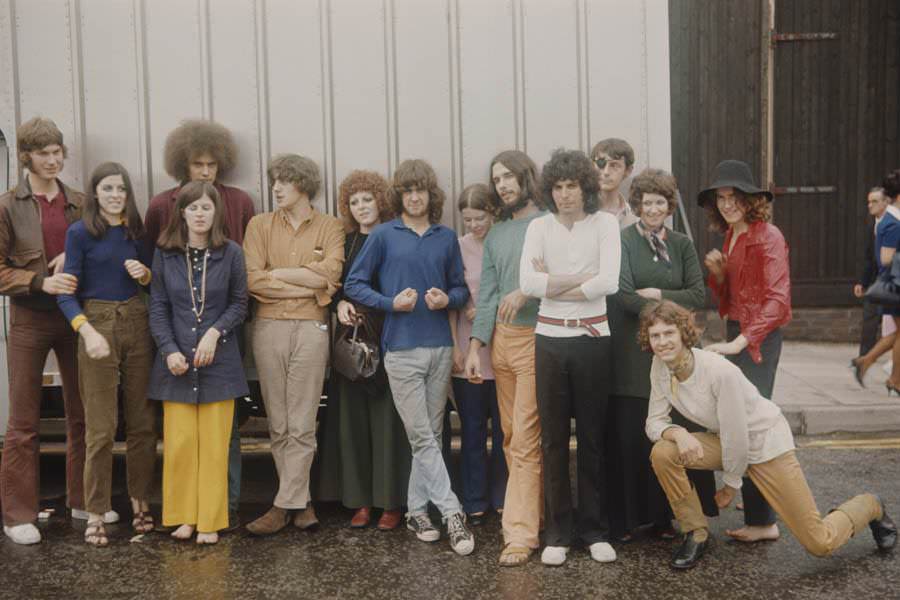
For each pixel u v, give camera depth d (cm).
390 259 418
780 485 370
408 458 436
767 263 405
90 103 461
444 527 441
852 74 907
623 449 405
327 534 430
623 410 403
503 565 386
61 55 459
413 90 464
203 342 407
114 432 423
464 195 431
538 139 465
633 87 464
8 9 457
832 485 489
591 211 385
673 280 405
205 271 414
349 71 464
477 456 441
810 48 905
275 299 427
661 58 463
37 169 418
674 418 408
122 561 398
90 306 416
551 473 389
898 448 566
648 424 389
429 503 471
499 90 464
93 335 399
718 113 898
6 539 428
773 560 388
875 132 911
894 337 642
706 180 902
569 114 464
